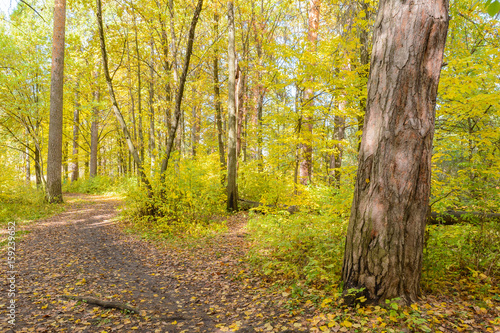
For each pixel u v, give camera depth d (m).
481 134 4.16
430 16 2.86
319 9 10.39
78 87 17.22
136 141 17.69
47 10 16.02
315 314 3.14
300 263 4.63
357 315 2.96
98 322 3.38
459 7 6.11
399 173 2.98
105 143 30.50
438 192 4.29
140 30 11.44
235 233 7.66
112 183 21.44
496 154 4.30
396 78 2.94
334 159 11.61
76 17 16.06
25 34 15.18
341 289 3.40
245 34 14.01
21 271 5.09
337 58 7.13
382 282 3.05
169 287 4.50
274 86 8.11
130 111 17.69
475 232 4.04
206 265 5.40
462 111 4.40
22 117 15.80
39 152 18.12
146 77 12.98
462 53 6.09
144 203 9.12
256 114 15.66
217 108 14.02
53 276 4.88
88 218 10.29
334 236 4.95
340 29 7.97
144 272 5.20
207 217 8.81
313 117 8.94
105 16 14.83
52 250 6.46
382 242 3.05
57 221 9.72
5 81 14.30
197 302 3.93
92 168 22.05
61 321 3.35
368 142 3.17
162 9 11.94
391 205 3.02
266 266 4.78
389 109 2.99
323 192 6.87
